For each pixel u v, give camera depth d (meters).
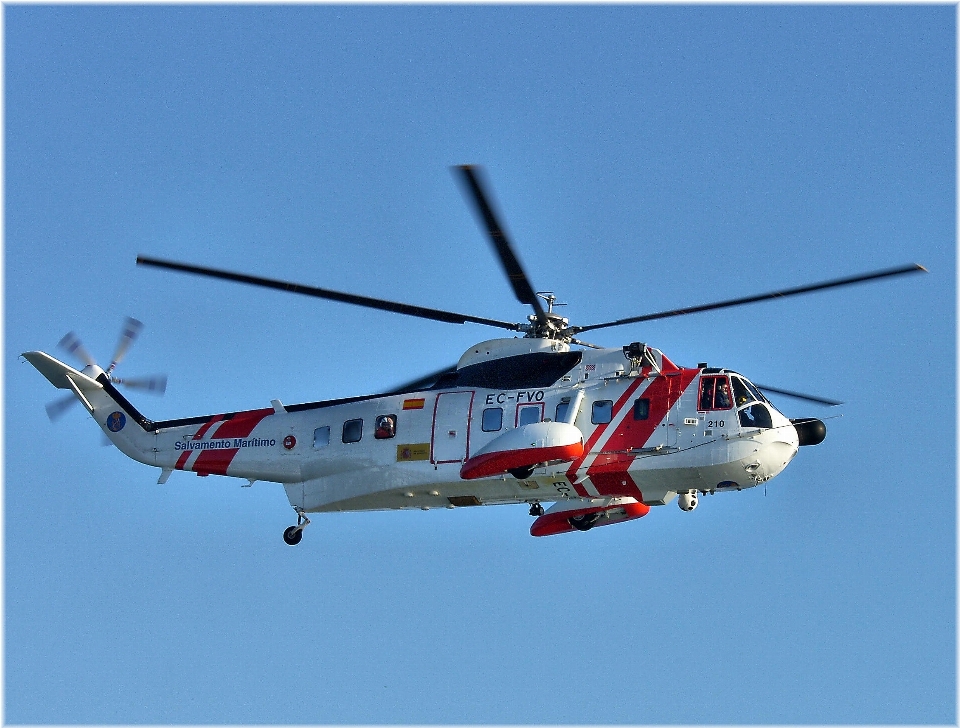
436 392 88.69
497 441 82.44
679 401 82.50
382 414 89.38
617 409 83.31
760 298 78.62
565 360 85.81
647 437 82.25
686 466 81.50
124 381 99.75
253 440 94.38
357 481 89.50
